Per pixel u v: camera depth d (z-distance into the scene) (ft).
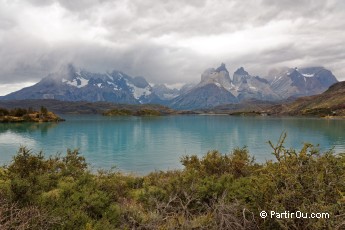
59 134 410.11
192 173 52.70
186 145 293.43
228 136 390.63
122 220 32.81
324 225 19.80
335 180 22.58
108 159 204.54
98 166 174.29
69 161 91.40
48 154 225.97
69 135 395.75
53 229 27.73
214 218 27.55
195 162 81.05
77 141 326.44
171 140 343.05
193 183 42.83
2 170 70.64
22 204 30.86
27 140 332.19
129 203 46.24
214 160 68.49
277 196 22.80
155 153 236.22
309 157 24.62
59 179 54.34
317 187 22.53
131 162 191.31
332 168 23.77
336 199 22.08
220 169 66.80
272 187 24.17
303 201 21.93
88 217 31.53
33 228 25.18
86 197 36.27
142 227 30.66
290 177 23.13
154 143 312.91
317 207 20.77
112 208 34.91
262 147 269.23
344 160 25.76
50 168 66.59
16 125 586.04
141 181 68.39
